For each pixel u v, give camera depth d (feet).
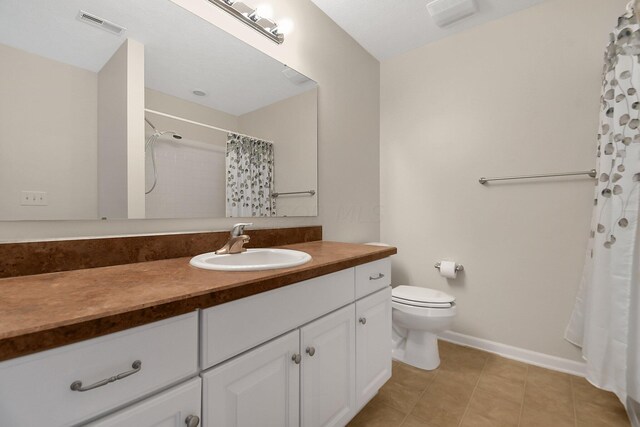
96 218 3.30
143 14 3.71
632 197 4.24
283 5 5.38
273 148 5.26
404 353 6.19
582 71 5.65
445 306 5.60
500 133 6.49
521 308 6.28
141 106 3.68
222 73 4.53
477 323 6.80
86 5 3.28
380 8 6.17
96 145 3.31
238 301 2.57
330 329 3.65
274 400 2.93
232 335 2.53
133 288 2.33
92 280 2.61
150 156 3.76
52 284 2.48
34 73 2.94
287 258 4.07
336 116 6.68
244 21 4.70
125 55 3.55
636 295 4.15
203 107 4.31
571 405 4.79
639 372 4.02
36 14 2.98
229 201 4.64
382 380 4.72
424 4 6.07
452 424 4.39
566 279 5.82
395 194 8.00
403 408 4.75
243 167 4.82
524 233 6.24
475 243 6.81
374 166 8.01
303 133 5.81
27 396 1.55
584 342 5.19
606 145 4.68
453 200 7.10
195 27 4.20
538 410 4.67
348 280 3.99
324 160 6.35
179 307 2.11
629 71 4.32
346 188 6.98
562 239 5.86
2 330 1.50
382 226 8.21
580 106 5.67
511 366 6.00
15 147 2.83
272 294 2.88
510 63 6.36
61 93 3.09
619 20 4.45
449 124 7.16
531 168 6.14
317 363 3.46
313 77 6.05
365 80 7.65
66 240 3.01
